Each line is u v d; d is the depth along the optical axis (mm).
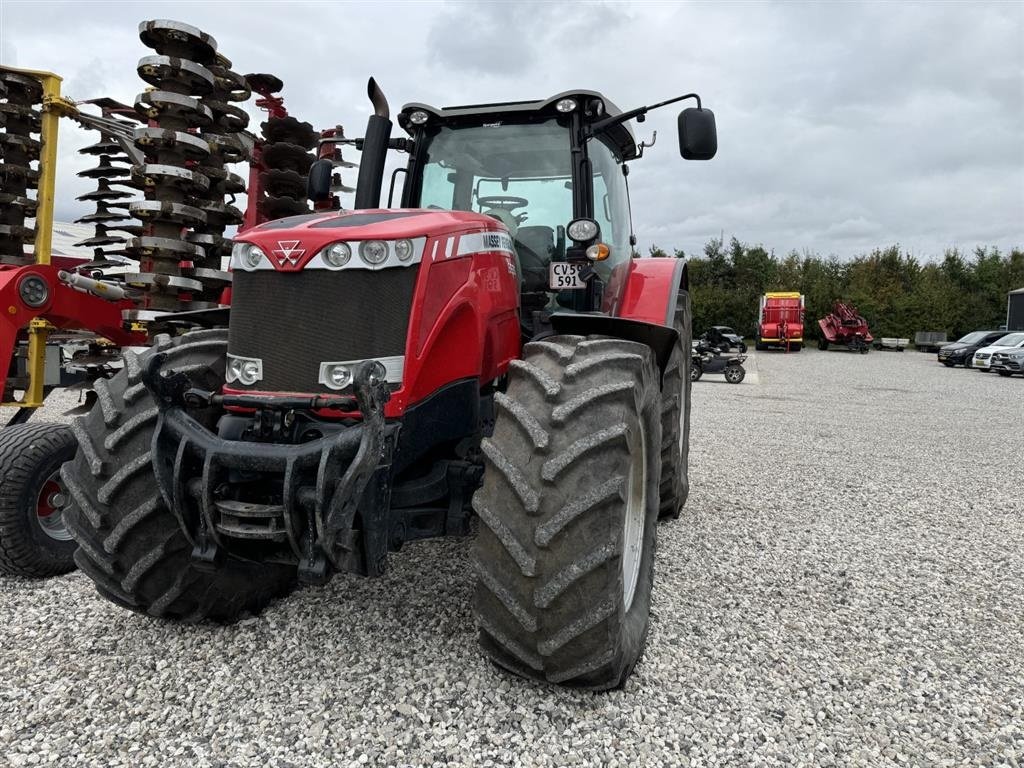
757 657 2842
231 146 4797
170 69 4398
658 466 3023
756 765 2160
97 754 2092
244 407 2510
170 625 2908
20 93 4973
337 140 3791
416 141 3793
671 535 4430
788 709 2471
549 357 2590
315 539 2221
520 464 2299
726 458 7438
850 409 12984
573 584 2221
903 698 2584
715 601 3402
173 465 2330
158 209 4465
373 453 2168
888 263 47312
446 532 2701
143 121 5027
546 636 2262
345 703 2363
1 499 3234
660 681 2602
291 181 5191
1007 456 8117
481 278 2828
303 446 2227
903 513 5258
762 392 16156
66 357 5656
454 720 2285
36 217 4750
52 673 2535
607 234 3924
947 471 7086
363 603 3137
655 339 3094
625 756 2160
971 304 41344
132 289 4668
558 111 3537
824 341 35531
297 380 2449
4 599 3195
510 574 2268
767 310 34094
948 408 13492
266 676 2523
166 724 2242
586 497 2227
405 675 2537
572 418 2332
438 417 2631
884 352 35688
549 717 2328
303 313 2461
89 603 3141
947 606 3467
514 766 2092
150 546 2510
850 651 2941
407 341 2461
